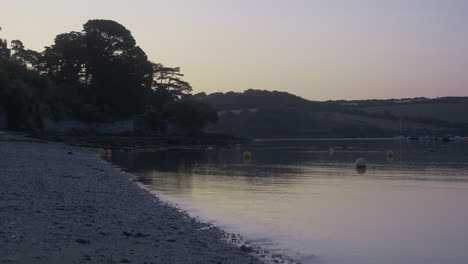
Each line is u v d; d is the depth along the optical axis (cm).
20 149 4806
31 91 9206
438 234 1566
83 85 11888
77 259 1028
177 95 16938
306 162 5331
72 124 10638
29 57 12425
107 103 11819
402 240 1484
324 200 2309
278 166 4653
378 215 1906
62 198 1922
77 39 11700
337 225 1698
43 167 3228
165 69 16788
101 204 1859
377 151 8450
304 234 1550
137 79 11975
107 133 11281
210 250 1249
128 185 2645
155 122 13525
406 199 2362
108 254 1102
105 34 11856
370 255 1310
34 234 1230
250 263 1151
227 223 1703
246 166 4622
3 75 8619
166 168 4228
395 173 3891
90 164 3991
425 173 3888
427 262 1252
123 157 5850
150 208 1872
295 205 2142
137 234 1321
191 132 14725
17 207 1598
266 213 1923
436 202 2261
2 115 8381
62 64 11888
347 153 7706
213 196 2417
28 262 984
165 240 1308
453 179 3394
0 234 1195
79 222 1447
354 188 2819
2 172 2728
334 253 1325
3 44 11469
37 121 9150
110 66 11606
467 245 1424
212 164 4897
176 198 2322
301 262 1231
